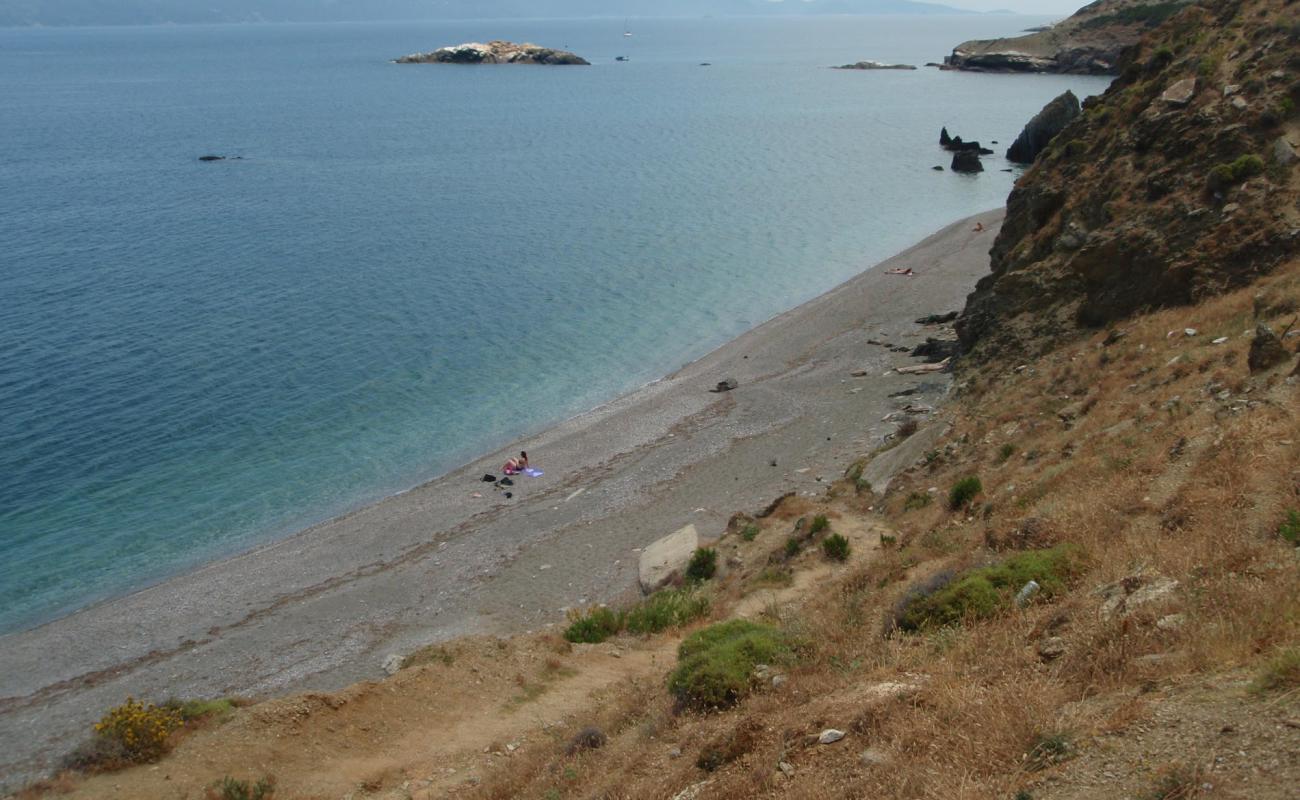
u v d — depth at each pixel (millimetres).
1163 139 35375
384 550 33812
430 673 20266
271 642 28281
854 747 10047
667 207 90938
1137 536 14133
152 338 54688
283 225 84688
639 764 12797
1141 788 7098
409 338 56000
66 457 40562
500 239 79438
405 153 126188
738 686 14078
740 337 55938
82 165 117250
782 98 182625
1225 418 17984
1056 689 9461
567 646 22125
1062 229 37938
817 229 81188
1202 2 42375
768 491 34156
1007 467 23953
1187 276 30250
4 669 27703
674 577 27719
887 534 24375
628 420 44469
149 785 16156
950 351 46156
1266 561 10945
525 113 166625
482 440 43469
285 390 48156
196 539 35062
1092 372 28109
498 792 14555
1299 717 7160
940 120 147500
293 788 16141
